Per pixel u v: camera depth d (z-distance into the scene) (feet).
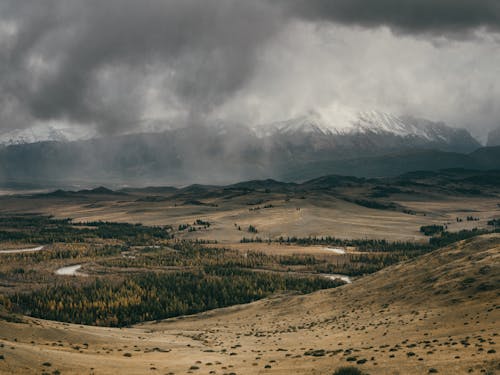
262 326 633.61
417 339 343.87
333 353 334.85
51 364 297.94
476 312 386.93
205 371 308.19
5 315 472.03
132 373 299.99
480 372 232.32
